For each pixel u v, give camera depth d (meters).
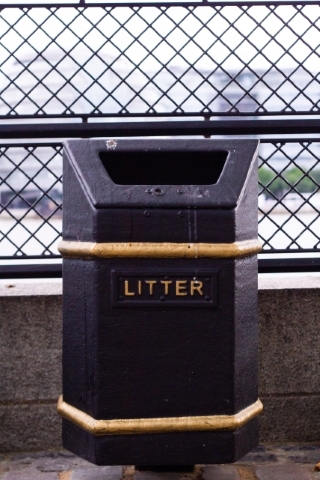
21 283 3.19
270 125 3.05
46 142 3.04
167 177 2.57
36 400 2.92
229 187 2.12
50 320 2.89
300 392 2.98
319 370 2.98
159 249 2.08
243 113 3.10
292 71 3.12
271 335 2.96
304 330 2.96
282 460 2.82
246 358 2.25
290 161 3.11
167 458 2.18
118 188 2.10
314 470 2.71
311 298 2.96
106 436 2.17
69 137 3.04
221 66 3.11
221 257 2.09
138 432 2.16
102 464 2.18
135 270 2.10
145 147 2.22
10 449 2.93
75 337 2.26
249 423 2.30
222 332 2.13
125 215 2.08
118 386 2.14
